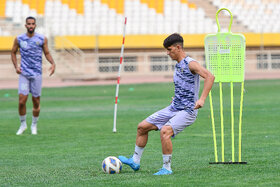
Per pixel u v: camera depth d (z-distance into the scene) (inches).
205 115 1456.7
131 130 1189.1
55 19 3880.4
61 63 3513.8
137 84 2952.8
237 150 876.0
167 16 4062.5
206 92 639.8
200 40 3818.9
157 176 652.7
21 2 3912.4
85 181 631.8
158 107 1695.4
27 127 1282.0
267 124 1235.9
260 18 4224.9
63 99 2081.7
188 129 1181.7
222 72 729.6
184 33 3841.0
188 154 845.8
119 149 922.7
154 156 839.7
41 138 1086.4
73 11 3937.0
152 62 3703.3
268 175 647.8
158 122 679.1
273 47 3996.1
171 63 3725.4
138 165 698.8
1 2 3882.9
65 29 3838.6
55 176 677.3
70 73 3474.4
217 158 795.4
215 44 727.1
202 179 625.3
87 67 3597.4
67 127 1261.1
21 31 3607.3
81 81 3307.1
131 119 1400.1
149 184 600.1
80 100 2030.0
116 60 3663.9
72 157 845.2
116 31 3905.0
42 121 1396.4
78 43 3681.1
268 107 1631.4
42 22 3545.8
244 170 684.1
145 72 3695.9
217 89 2475.4
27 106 1836.9
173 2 4104.3
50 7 3929.6
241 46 721.0
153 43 3779.5
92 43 3703.3
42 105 1852.9
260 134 1073.5
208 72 642.8
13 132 1192.8
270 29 4170.8
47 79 3447.3
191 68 651.5
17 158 845.2
